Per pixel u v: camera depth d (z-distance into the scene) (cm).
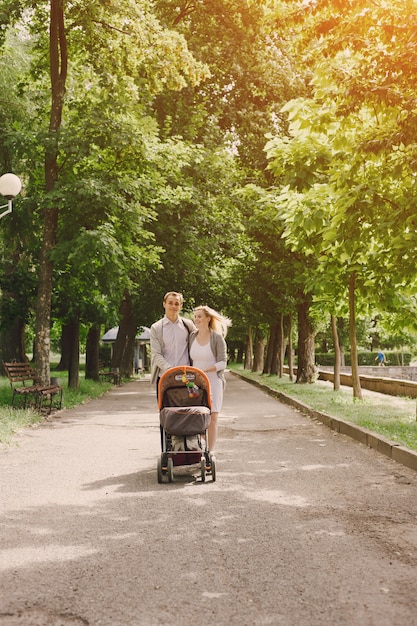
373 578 454
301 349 2895
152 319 3466
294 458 962
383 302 1627
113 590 431
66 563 486
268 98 2930
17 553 511
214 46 2831
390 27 934
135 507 661
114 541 543
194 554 507
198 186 2680
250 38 2845
